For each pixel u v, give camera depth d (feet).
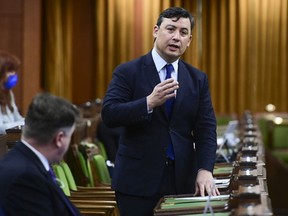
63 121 23.44
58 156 24.03
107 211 38.52
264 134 100.78
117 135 60.75
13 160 23.50
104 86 100.48
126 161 32.42
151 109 30.78
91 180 47.01
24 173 23.02
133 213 32.30
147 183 32.07
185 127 33.04
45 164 23.89
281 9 100.78
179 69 33.22
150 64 32.78
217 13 100.89
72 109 23.76
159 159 32.24
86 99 101.14
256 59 101.19
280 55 101.35
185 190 32.71
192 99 32.99
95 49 100.48
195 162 33.50
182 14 32.24
